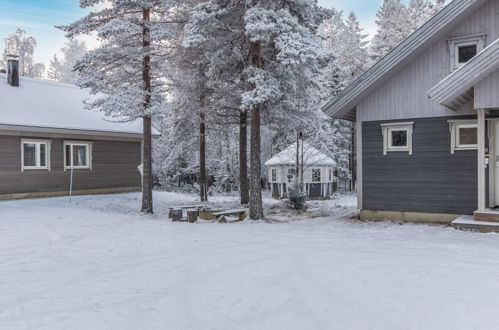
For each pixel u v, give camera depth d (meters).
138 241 10.01
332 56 13.21
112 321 4.82
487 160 11.95
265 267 7.28
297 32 13.06
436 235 10.27
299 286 6.13
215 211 14.50
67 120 21.05
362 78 13.38
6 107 19.41
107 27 13.90
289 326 4.64
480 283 6.12
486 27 11.98
